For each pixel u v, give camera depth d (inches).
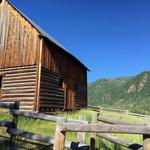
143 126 165.2
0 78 848.9
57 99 856.3
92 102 7460.6
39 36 776.3
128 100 6569.9
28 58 787.4
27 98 758.5
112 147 352.5
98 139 348.5
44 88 776.3
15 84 794.2
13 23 846.5
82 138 294.5
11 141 324.2
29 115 307.0
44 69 784.3
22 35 816.9
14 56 818.8
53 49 842.2
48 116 288.0
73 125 190.4
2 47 855.7
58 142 193.9
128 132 170.1
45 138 294.4
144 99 5856.3
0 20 880.3
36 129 451.5
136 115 1307.8
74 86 1026.7
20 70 795.4
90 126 184.1
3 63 839.7
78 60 1023.6
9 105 334.3
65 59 942.4
